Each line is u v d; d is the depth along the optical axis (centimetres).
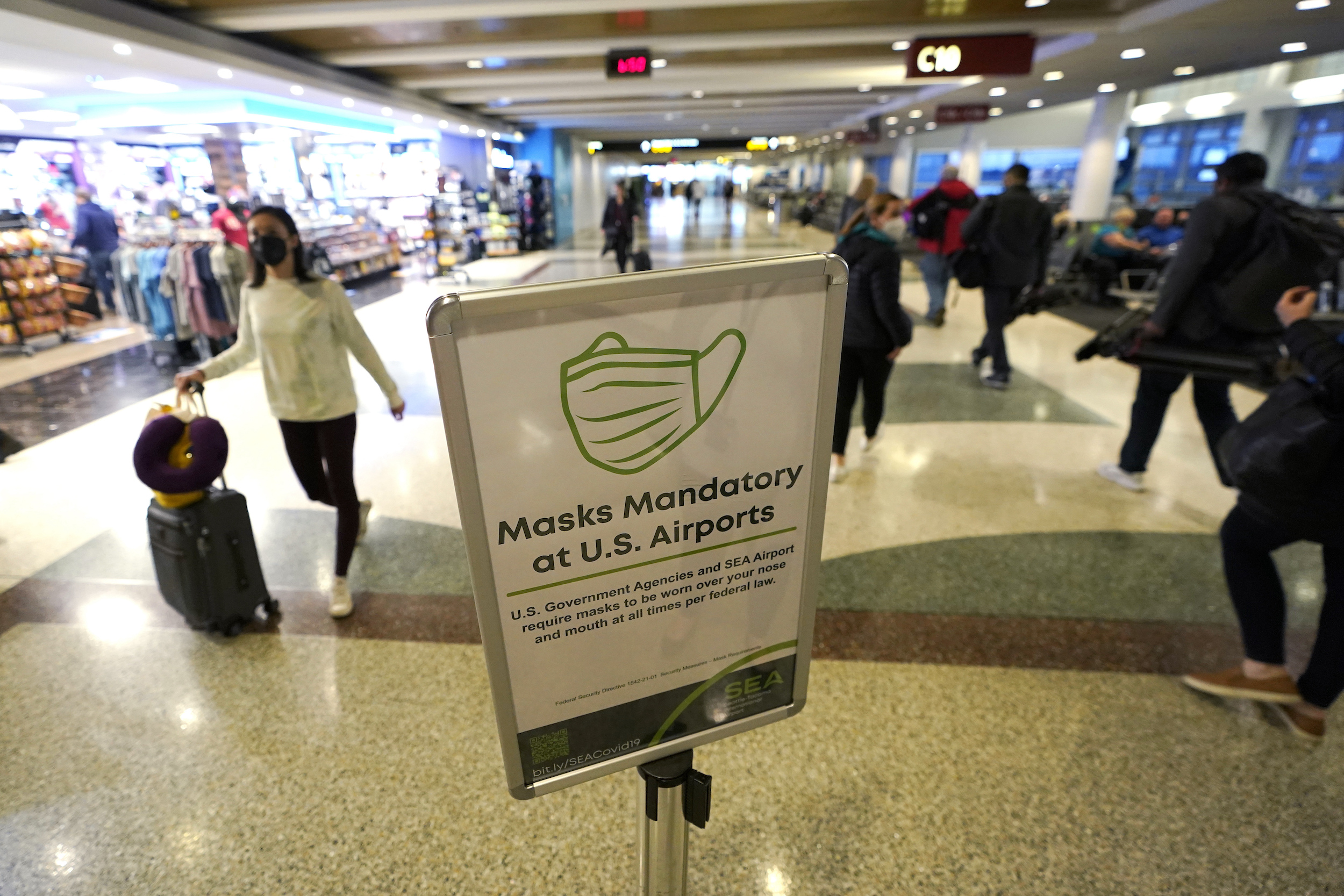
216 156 1176
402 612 272
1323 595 282
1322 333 180
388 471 401
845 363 360
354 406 264
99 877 168
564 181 2027
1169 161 2016
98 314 768
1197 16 654
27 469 412
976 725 213
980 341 705
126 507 364
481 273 1303
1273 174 1602
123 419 495
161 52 589
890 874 168
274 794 190
